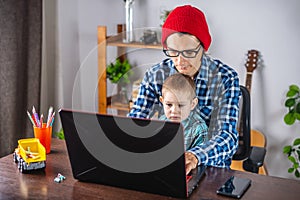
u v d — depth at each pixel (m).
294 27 3.09
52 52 3.51
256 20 3.16
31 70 3.16
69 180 1.62
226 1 3.21
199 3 3.28
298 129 3.21
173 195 1.49
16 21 2.99
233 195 1.49
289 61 3.14
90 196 1.50
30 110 3.19
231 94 1.78
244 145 2.43
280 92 3.21
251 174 1.70
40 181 1.61
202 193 1.53
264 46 3.18
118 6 3.52
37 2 3.10
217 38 3.28
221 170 1.73
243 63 3.25
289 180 1.65
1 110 2.99
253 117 3.31
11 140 3.07
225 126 1.76
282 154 3.29
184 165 1.40
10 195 1.50
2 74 2.96
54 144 1.99
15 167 1.74
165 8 3.36
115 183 1.55
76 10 3.61
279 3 3.09
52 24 3.46
